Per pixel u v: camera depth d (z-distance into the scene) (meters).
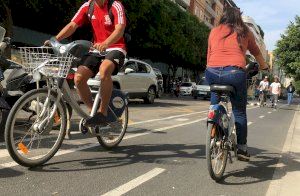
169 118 13.48
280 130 12.62
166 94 44.69
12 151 4.99
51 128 5.37
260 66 5.99
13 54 7.17
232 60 5.46
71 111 6.90
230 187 5.26
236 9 5.75
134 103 20.14
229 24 5.66
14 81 6.98
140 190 4.83
